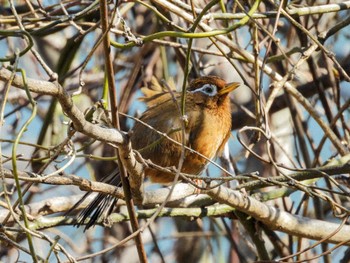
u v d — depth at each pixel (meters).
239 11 12.67
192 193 10.88
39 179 8.51
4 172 8.48
